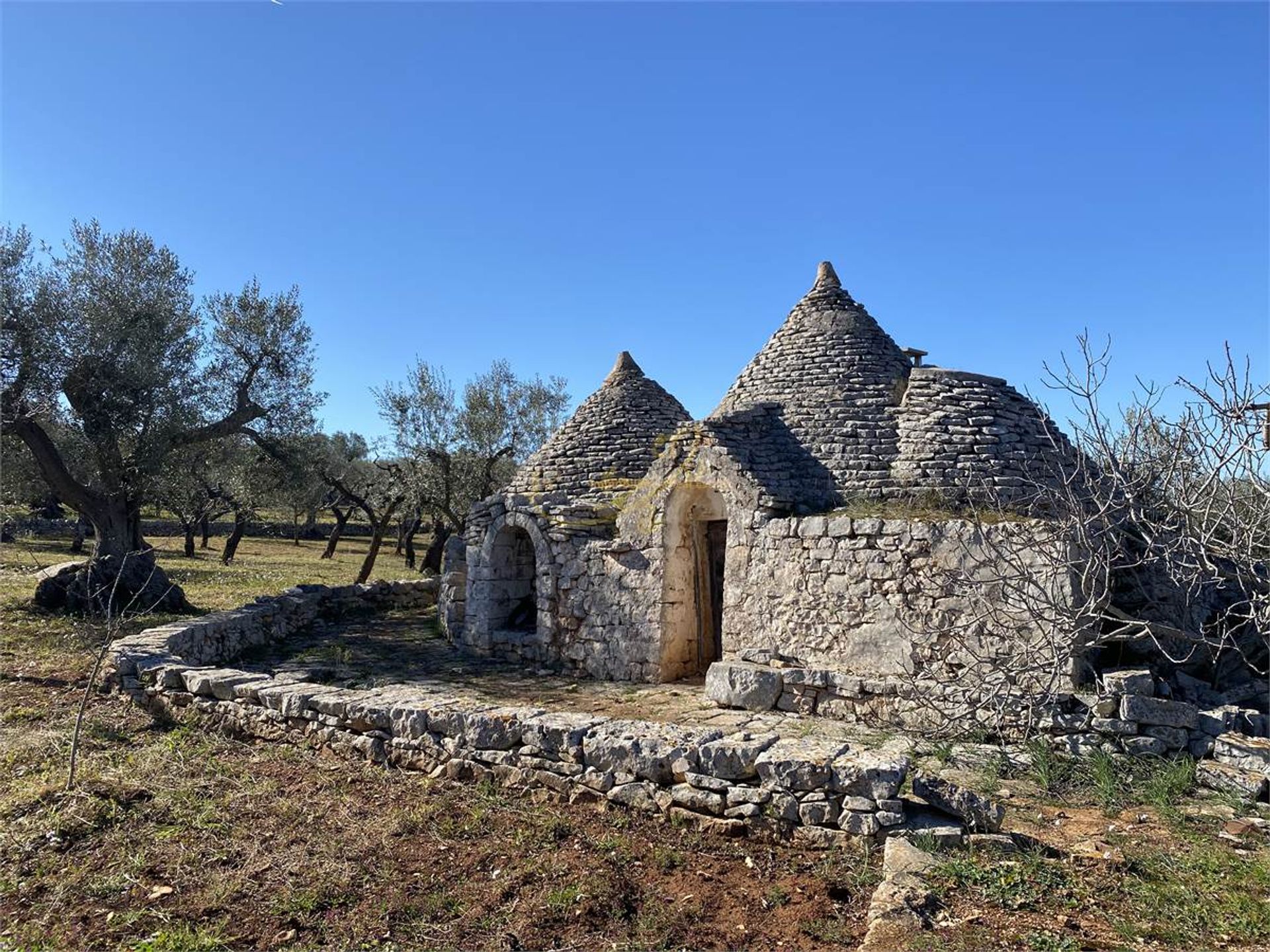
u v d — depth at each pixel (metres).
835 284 12.59
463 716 6.12
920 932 3.66
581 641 11.61
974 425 10.27
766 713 8.64
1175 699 7.71
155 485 15.34
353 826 5.11
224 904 4.13
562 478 13.34
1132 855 4.74
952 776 6.33
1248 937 3.73
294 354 18.56
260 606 13.27
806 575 9.80
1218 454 6.19
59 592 13.55
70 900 4.18
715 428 11.05
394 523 53.91
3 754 6.41
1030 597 7.10
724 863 4.62
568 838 4.94
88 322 13.94
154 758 6.34
